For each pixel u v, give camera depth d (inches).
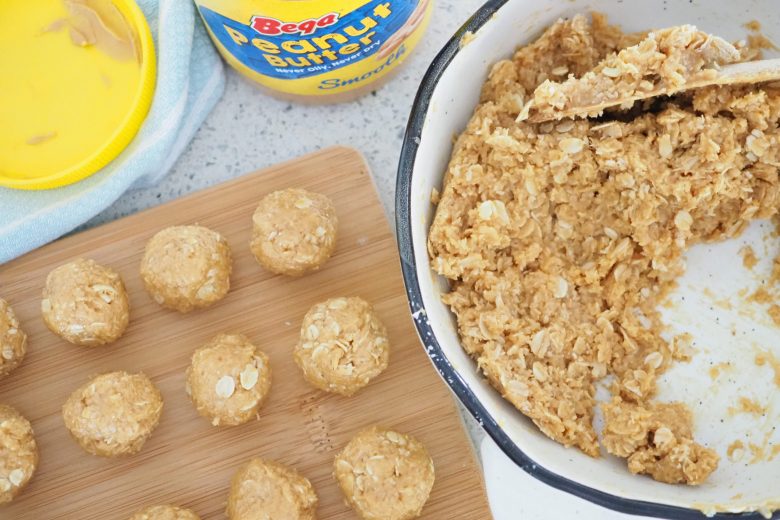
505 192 15.6
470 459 17.3
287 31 15.8
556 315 16.0
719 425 16.5
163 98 17.7
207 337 17.8
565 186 15.8
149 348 17.8
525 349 15.7
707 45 14.9
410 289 14.5
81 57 18.2
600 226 16.1
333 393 17.5
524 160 15.6
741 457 16.3
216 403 16.8
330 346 16.7
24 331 17.8
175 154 18.3
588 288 16.2
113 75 18.1
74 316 17.1
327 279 17.8
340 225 17.9
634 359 16.5
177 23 17.7
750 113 15.4
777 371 16.5
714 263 16.8
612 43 16.4
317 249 17.2
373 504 16.4
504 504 17.5
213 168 18.6
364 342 16.8
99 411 16.8
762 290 16.7
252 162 18.6
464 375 14.4
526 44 16.2
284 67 16.8
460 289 15.7
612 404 16.0
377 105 18.6
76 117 18.1
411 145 14.7
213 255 17.3
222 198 18.1
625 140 15.6
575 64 16.3
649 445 15.8
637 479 15.5
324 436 17.5
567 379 16.0
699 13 16.2
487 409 14.4
